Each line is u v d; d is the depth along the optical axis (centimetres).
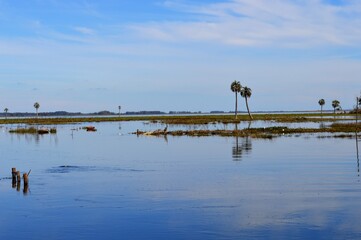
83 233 2025
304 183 3072
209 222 2148
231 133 8262
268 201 2552
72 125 13862
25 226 2144
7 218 2283
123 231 2039
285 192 2781
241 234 1966
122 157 4875
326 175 3397
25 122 16512
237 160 4409
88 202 2591
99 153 5347
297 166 3912
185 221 2172
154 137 8019
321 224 2088
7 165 4316
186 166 4044
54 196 2766
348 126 9388
